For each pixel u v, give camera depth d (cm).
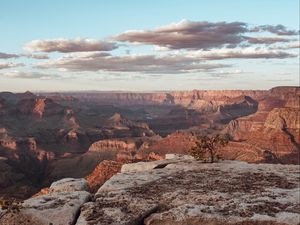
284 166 4078
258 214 2450
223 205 2627
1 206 2595
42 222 2452
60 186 3347
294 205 2620
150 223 2447
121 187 3183
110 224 2372
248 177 3519
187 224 2402
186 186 3177
